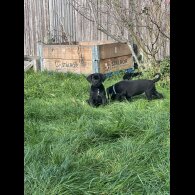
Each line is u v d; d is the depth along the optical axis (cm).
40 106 628
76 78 863
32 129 503
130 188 357
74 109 600
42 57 971
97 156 428
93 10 913
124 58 933
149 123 505
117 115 544
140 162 401
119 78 852
